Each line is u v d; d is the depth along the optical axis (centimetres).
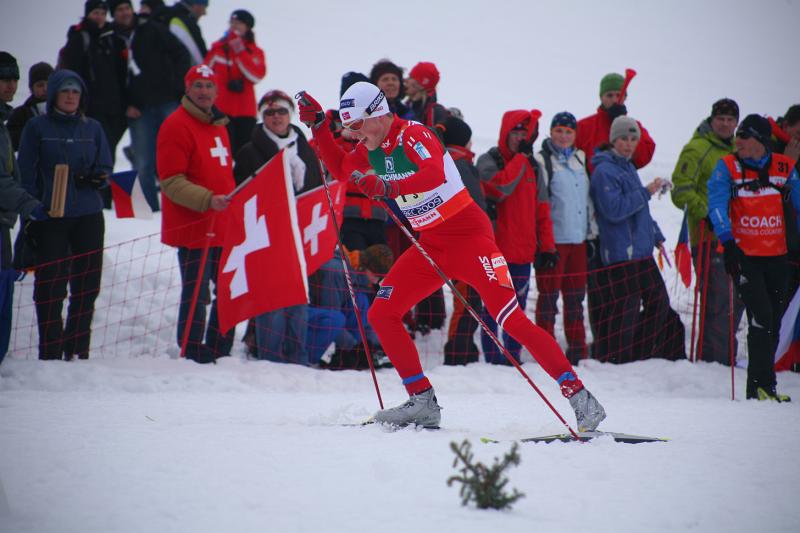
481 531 669
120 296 2144
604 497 784
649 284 2081
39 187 1753
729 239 1636
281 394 1570
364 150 1188
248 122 2630
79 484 796
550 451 976
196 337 1848
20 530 656
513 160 1958
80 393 1474
